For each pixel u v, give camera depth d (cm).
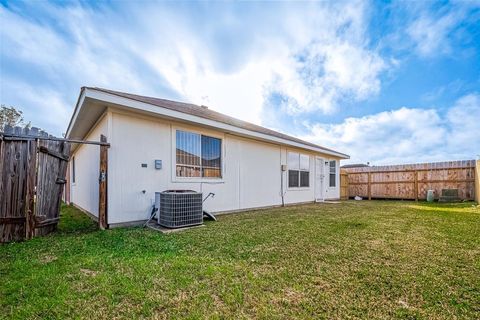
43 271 247
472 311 182
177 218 473
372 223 520
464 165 1048
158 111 528
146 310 181
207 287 216
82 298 196
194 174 638
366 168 1342
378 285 222
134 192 520
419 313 179
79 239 381
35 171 406
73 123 634
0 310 180
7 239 374
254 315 175
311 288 216
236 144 763
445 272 252
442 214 650
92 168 641
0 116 1393
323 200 1175
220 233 427
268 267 264
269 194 880
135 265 264
